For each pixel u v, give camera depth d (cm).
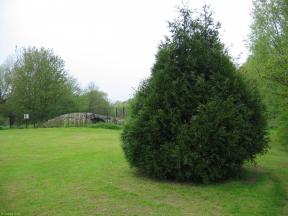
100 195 798
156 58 977
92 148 1571
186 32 974
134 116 966
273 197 792
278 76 1270
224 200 769
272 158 1389
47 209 711
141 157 930
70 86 4566
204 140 856
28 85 3641
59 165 1149
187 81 920
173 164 884
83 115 3266
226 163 880
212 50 954
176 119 895
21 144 1758
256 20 1759
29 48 5334
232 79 939
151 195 802
